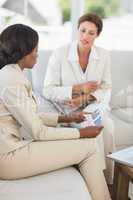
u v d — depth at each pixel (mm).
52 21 3430
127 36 3533
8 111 1622
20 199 1379
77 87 2275
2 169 1576
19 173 1580
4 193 1427
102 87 2412
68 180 1554
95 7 3879
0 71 1671
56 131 1665
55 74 2385
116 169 1743
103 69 2461
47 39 3332
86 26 2297
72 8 3230
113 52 2838
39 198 1388
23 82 1638
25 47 1686
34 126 1599
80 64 2412
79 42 2355
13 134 1624
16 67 1690
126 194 1767
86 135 1721
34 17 3293
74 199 1395
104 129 2223
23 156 1584
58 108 2363
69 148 1669
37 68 2607
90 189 1699
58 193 1434
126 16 3820
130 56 2857
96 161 1720
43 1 3324
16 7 3139
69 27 3350
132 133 2383
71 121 1990
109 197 1752
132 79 2848
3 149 1579
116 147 2359
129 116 2623
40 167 1610
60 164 1658
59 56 2402
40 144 1637
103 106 2320
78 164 1743
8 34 1695
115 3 3865
